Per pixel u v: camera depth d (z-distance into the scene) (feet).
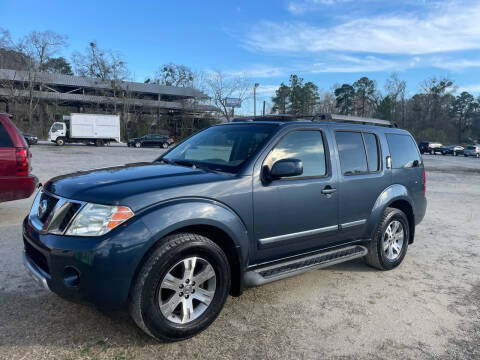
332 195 12.66
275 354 9.12
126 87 195.31
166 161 12.80
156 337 8.89
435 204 32.35
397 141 16.02
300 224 11.77
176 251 8.87
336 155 13.10
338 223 13.00
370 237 14.40
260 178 10.83
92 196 8.84
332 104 297.94
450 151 169.27
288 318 10.94
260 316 11.00
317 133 12.84
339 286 13.53
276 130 11.78
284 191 11.25
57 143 122.52
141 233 8.48
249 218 10.50
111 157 73.41
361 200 13.76
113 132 128.06
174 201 9.16
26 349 8.82
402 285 13.87
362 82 289.74
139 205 8.73
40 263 9.45
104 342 9.24
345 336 10.11
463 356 9.38
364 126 14.75
